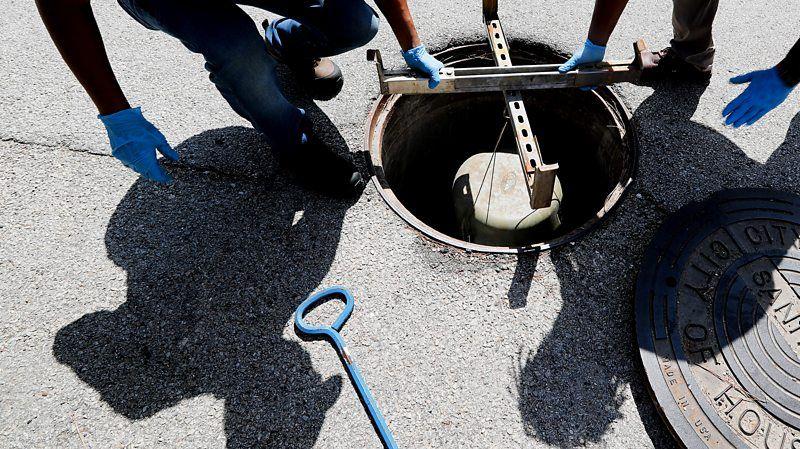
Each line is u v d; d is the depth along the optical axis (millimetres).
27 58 3197
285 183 2645
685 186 2535
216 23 1975
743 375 2006
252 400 2102
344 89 2959
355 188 2566
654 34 3109
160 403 2117
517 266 2350
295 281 2371
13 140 2869
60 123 2924
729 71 2936
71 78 3107
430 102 3174
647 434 1978
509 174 2908
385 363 2152
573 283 2301
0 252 2518
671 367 2031
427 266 2373
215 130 2848
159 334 2273
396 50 3107
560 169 3508
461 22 3195
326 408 2070
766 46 3039
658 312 2145
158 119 2896
